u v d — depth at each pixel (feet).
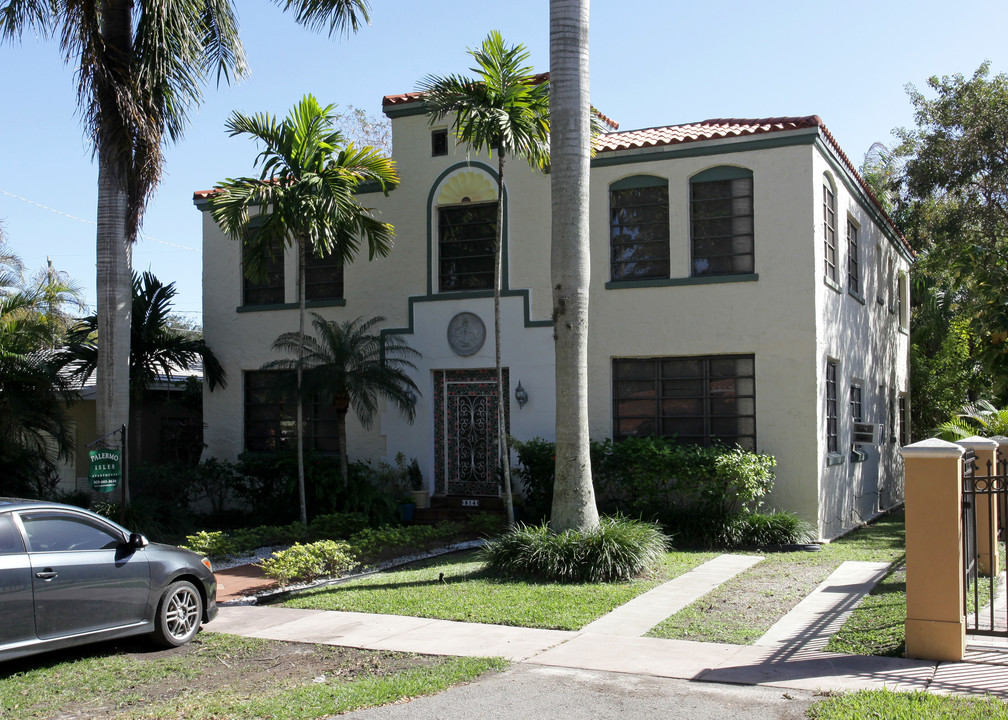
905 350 81.41
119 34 45.65
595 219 52.54
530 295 53.72
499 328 48.42
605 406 51.90
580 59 38.14
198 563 28.58
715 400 50.14
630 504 48.14
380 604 31.60
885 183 89.04
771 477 46.44
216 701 21.52
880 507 67.15
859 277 62.08
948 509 22.72
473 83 44.01
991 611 23.57
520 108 43.78
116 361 47.62
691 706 19.67
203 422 61.57
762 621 27.94
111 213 47.47
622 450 47.96
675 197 51.01
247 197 46.65
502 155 45.29
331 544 38.99
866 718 18.01
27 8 46.39
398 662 24.49
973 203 77.87
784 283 48.55
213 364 60.49
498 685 21.75
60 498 49.01
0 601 22.82
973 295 71.15
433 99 44.68
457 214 56.85
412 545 43.96
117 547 26.27
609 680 21.90
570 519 37.27
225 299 61.52
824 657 23.31
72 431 51.90
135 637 28.17
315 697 21.31
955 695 19.57
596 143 52.85
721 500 45.47
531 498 50.98
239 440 60.64
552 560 35.04
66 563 24.53
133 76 45.01
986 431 65.16
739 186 50.16
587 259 38.34
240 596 34.88
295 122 47.65
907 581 23.15
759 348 48.85
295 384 51.11
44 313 69.00
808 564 39.14
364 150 49.78
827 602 30.58
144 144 46.03
